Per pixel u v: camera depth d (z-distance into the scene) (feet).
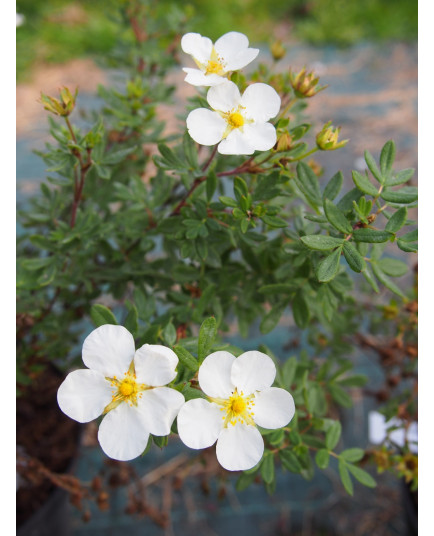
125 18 1.00
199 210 0.68
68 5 2.30
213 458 0.96
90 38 2.12
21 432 0.89
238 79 0.62
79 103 1.77
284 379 0.71
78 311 0.89
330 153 1.63
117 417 0.53
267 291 0.70
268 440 0.68
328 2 2.38
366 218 0.60
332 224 0.58
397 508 1.09
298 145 0.62
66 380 0.53
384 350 0.94
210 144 0.59
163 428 0.52
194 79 0.59
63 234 0.75
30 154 1.56
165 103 0.93
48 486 0.87
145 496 1.07
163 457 1.13
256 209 0.62
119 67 1.02
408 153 1.64
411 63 2.07
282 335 1.23
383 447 0.82
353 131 1.72
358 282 1.10
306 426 0.70
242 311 0.80
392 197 0.60
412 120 1.76
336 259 0.57
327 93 1.90
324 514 1.09
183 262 0.80
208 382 0.53
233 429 0.53
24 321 0.82
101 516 1.06
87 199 0.89
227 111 0.60
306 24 2.32
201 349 0.55
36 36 2.11
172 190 0.84
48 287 0.89
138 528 1.06
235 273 0.75
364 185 0.60
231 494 1.10
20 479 0.86
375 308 0.97
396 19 2.27
